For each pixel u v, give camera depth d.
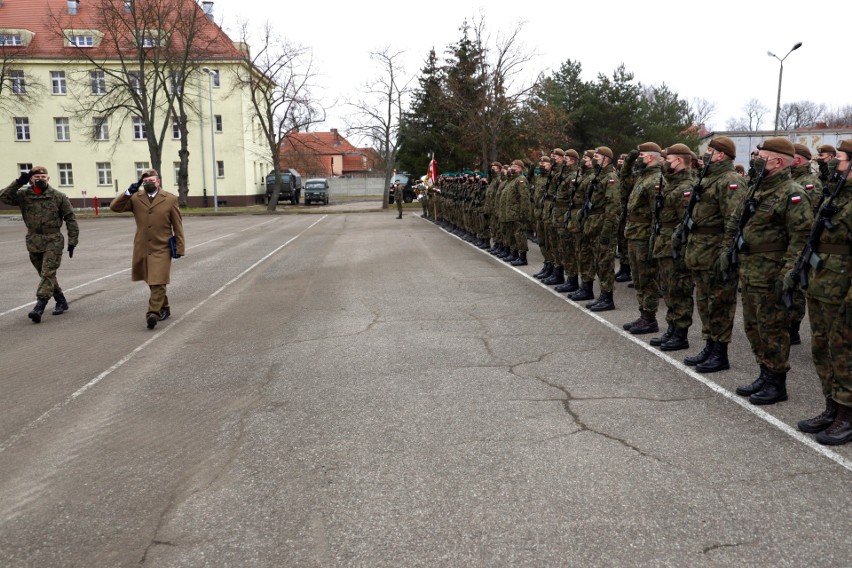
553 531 3.31
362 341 7.25
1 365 6.66
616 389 5.41
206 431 4.75
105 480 4.02
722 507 3.50
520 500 3.62
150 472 4.12
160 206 8.22
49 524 3.54
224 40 47.84
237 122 48.12
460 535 3.29
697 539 3.21
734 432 4.48
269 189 50.44
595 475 3.88
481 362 6.30
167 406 5.32
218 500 3.73
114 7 40.59
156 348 7.22
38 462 4.31
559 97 51.06
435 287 10.89
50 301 10.37
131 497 3.80
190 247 18.98
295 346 7.11
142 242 8.24
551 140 41.41
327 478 3.95
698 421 4.69
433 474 3.96
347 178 76.75
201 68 46.88
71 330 8.23
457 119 42.50
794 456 4.09
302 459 4.23
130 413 5.17
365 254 16.25
